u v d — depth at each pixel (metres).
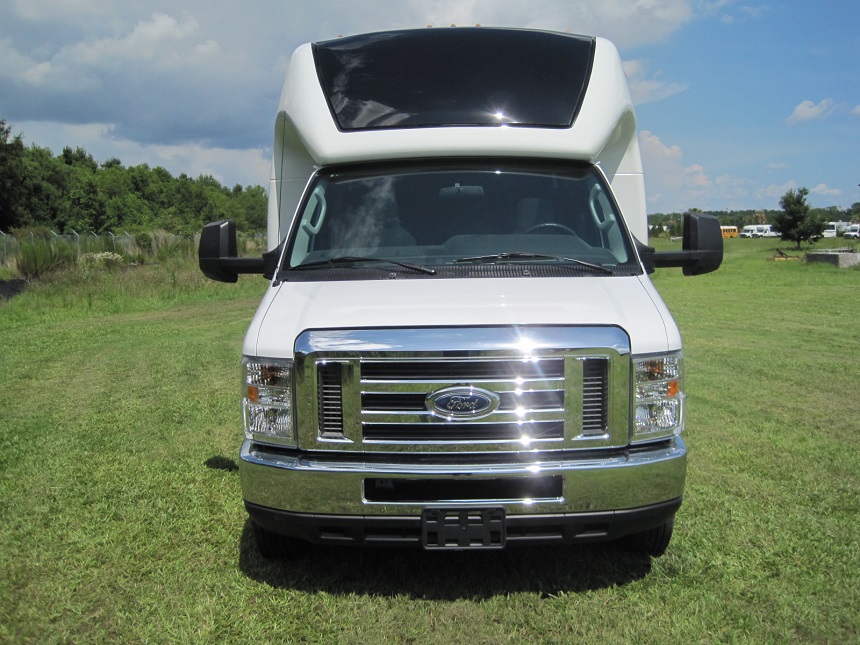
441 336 3.55
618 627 3.52
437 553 4.38
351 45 5.23
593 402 3.60
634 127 5.26
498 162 4.77
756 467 5.80
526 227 4.55
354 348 3.56
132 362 10.45
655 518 3.69
